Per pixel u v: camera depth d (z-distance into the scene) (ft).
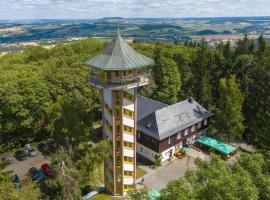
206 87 265.54
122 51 138.31
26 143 236.63
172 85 282.97
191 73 304.50
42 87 226.17
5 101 208.85
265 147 181.27
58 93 236.84
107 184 166.81
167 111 209.36
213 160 102.22
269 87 214.07
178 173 185.16
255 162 96.99
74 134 149.89
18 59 385.91
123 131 148.05
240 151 216.54
